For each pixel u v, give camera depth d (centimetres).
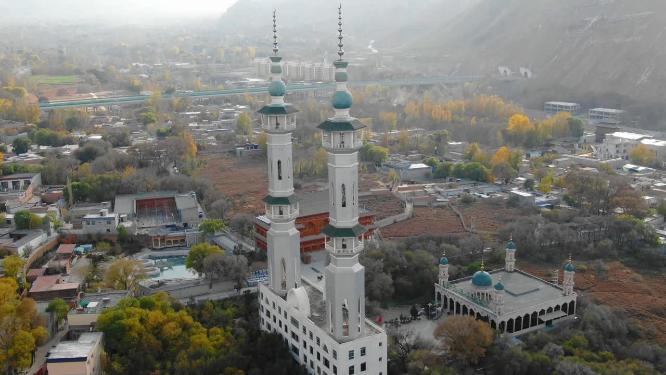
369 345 18338
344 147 17812
